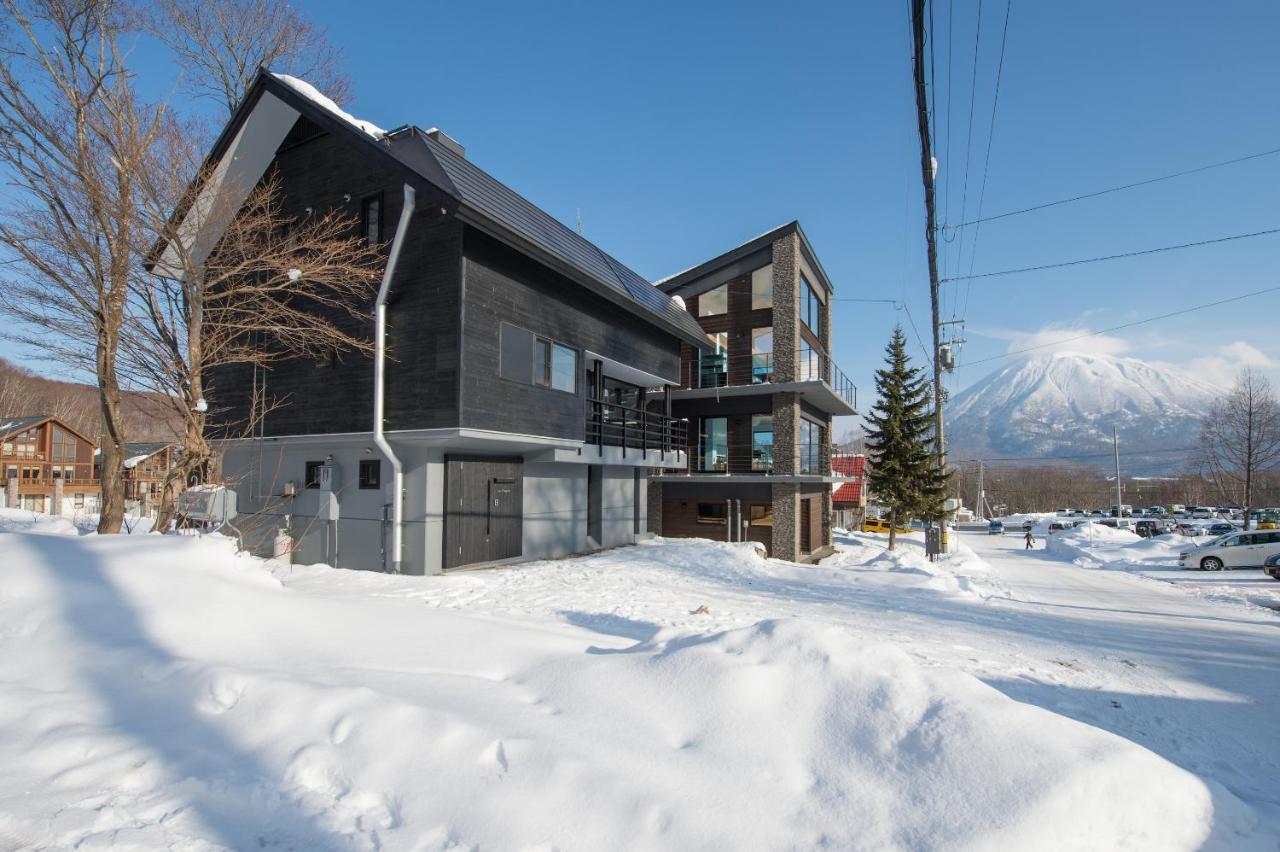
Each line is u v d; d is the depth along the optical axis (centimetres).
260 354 1142
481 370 1102
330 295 1203
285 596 598
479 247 1113
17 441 3381
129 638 472
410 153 1170
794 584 1338
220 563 629
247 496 1332
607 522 1733
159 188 921
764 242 2284
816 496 2641
